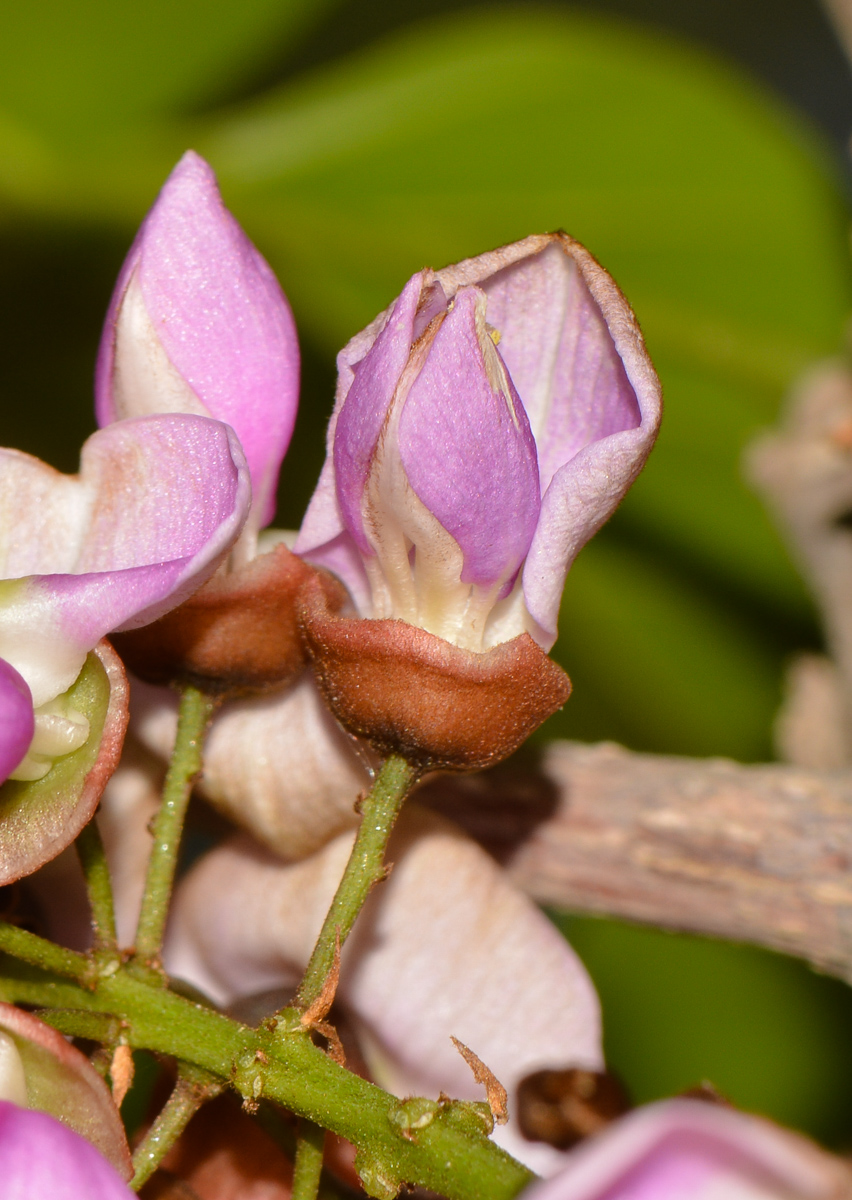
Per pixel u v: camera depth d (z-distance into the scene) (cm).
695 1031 21
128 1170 13
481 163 21
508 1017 15
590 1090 14
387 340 13
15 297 21
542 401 14
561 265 14
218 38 21
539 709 14
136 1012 14
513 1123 14
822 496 18
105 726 13
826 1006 21
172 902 15
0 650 13
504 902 15
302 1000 13
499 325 14
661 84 21
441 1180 13
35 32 20
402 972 15
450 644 14
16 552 14
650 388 13
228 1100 14
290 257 21
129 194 20
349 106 21
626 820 16
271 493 14
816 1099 21
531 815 16
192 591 13
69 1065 13
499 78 21
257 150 21
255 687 14
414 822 15
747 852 15
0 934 14
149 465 14
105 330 14
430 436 13
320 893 14
